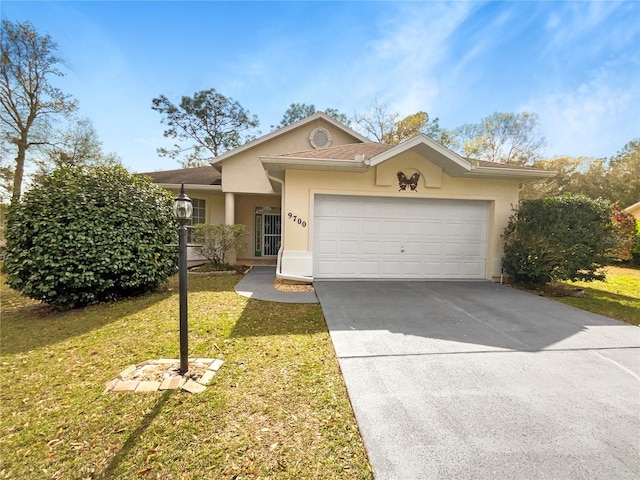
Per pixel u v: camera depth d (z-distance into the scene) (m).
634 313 6.04
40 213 5.82
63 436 2.41
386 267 8.92
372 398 2.92
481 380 3.29
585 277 7.80
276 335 4.55
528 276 8.32
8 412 2.72
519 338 4.53
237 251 12.37
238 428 2.49
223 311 5.77
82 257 5.91
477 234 9.16
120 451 2.25
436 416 2.66
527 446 2.31
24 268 5.73
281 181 8.54
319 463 2.14
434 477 2.03
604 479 2.03
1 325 5.19
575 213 7.62
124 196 6.64
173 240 7.62
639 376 3.44
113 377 3.33
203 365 3.54
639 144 26.23
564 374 3.45
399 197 8.77
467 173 8.45
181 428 2.49
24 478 2.04
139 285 6.94
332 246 8.73
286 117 26.77
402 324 5.08
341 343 4.24
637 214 17.69
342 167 8.11
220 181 13.70
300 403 2.83
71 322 5.26
